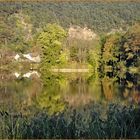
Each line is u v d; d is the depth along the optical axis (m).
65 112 25.88
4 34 120.12
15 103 33.47
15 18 152.88
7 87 54.94
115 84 58.97
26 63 97.38
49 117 22.27
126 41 95.56
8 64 91.44
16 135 18.91
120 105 26.25
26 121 20.70
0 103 33.12
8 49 102.69
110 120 20.28
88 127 19.70
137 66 87.81
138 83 59.88
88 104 31.48
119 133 19.23
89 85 58.12
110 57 100.81
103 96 39.91
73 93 45.53
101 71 100.00
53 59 104.00
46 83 63.47
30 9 198.50
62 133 19.19
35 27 167.12
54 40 105.50
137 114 20.94
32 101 36.12
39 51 104.44
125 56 96.38
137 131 19.34
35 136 19.05
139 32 94.44
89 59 108.12
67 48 113.69
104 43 108.56
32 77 78.88
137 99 34.16
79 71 102.75
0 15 178.50
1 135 18.95
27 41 112.38
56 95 43.50
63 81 68.50
